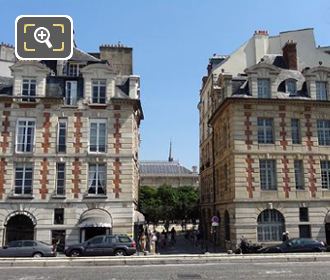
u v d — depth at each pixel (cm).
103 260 1866
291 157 3281
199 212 5391
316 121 3384
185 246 4025
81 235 3027
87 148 3138
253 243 2986
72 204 3058
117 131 3192
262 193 3198
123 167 3144
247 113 3309
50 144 3119
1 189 3031
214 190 4103
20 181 3073
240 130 3272
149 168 9588
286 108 3353
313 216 3216
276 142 3288
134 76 3375
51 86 3228
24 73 3191
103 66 3272
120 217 3073
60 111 3175
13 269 1706
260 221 3180
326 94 3453
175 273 1538
